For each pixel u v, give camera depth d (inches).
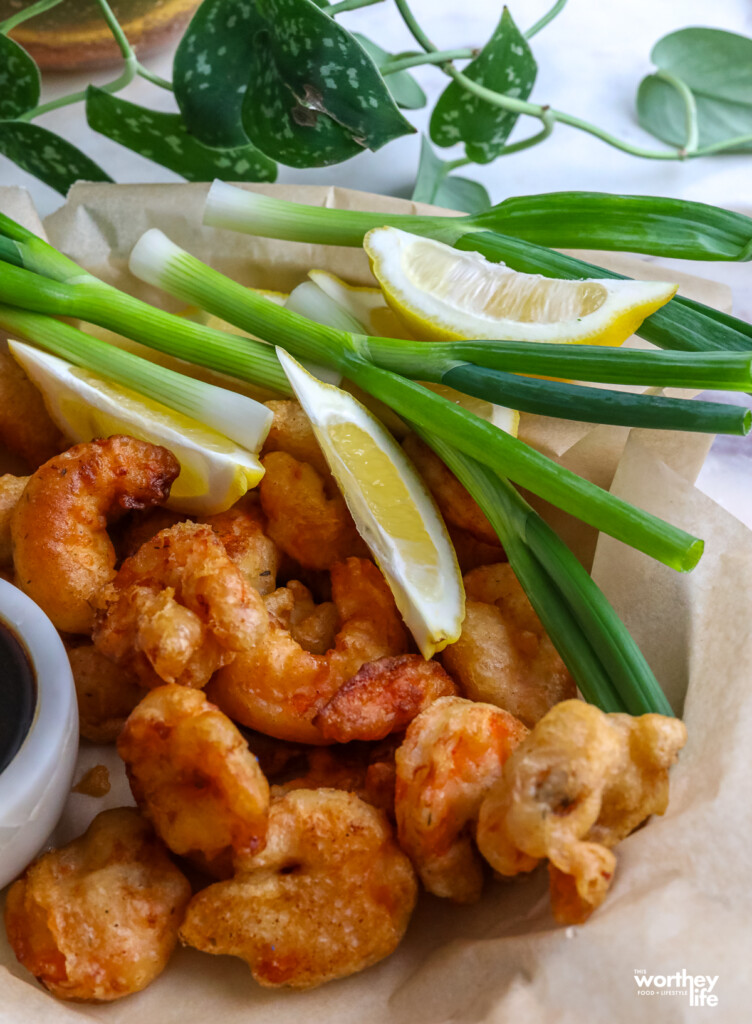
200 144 12.0
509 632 8.7
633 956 6.1
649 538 7.5
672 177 14.1
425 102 14.0
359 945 7.0
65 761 7.6
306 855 7.2
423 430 9.1
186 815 7.2
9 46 11.4
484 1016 6.3
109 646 7.9
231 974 7.3
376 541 8.5
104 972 7.0
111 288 9.9
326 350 9.3
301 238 10.4
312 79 10.2
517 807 6.4
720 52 13.7
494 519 8.6
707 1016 5.8
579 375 8.1
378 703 7.8
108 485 8.8
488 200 13.4
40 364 9.5
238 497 9.2
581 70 15.3
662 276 10.3
